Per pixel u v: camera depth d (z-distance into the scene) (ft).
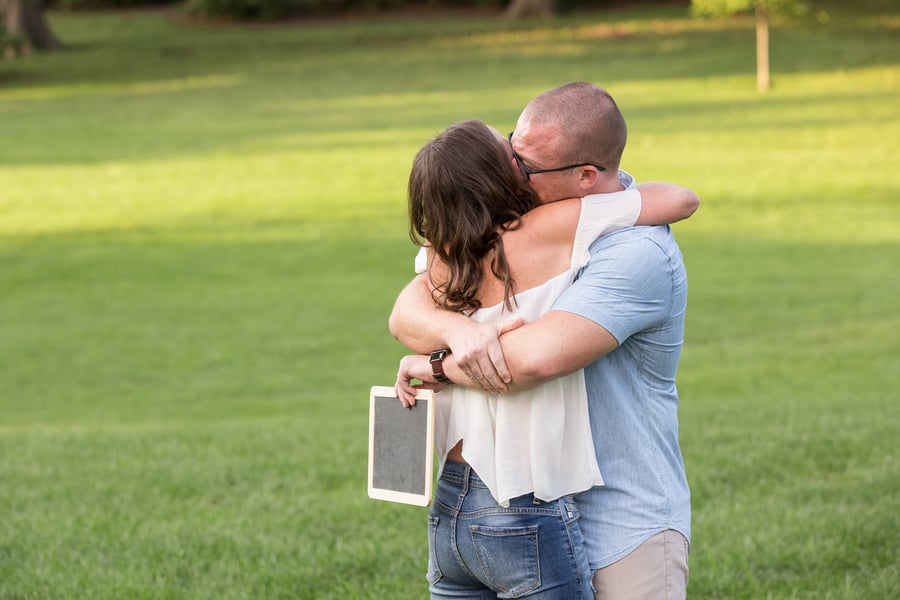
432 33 239.30
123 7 291.17
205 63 212.23
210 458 29.58
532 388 11.24
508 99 158.51
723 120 135.44
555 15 253.03
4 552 21.29
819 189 99.50
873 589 17.76
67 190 108.88
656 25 225.56
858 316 60.44
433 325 11.45
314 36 244.01
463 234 11.25
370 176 111.14
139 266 81.56
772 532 20.72
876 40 188.65
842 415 31.68
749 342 55.01
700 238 84.94
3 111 164.55
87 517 23.65
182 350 60.03
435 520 11.83
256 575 19.45
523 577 11.25
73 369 56.59
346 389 50.19
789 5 157.79
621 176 12.32
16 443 34.47
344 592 18.94
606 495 11.62
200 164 119.96
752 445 27.66
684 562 11.77
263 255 83.97
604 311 11.00
